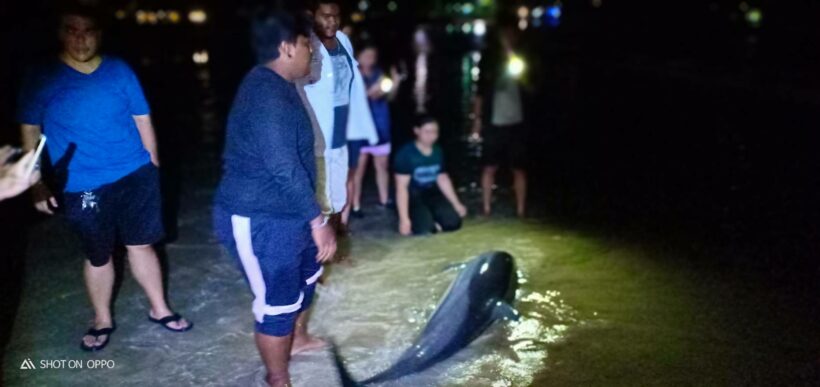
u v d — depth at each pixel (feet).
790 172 31.78
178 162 32.09
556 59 109.70
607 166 32.30
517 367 13.57
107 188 13.05
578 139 39.52
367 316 15.75
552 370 13.47
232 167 10.91
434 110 49.01
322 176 13.42
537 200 25.99
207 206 24.52
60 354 13.78
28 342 14.21
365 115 20.18
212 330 14.94
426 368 13.42
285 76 10.71
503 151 23.04
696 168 32.32
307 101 12.87
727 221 23.80
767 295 17.20
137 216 13.74
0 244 20.03
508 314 15.26
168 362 13.57
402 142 37.22
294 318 11.91
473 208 24.67
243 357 13.82
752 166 32.99
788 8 89.40
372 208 24.40
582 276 18.30
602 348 14.37
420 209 21.76
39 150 9.17
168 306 15.87
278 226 10.88
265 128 10.27
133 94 13.07
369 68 22.67
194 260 19.10
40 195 12.91
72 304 16.06
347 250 20.03
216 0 175.11
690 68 83.87
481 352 14.14
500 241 21.02
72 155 12.76
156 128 41.96
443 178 22.15
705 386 12.94
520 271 18.53
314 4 12.69
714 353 14.20
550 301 16.67
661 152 36.04
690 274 18.56
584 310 16.19
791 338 14.87
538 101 56.85
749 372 13.44
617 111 52.31
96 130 12.70
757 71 74.43
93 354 13.79
